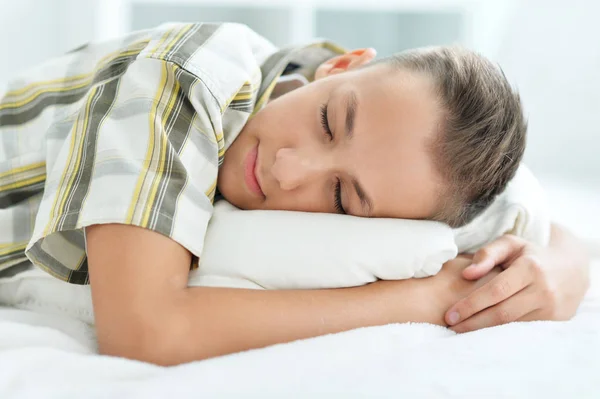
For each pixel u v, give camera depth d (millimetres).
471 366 591
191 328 679
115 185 703
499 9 2461
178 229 716
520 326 719
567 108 2162
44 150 874
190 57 807
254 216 791
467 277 815
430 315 771
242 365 606
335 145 834
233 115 855
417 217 857
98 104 773
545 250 878
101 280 687
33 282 840
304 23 2592
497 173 906
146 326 670
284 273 749
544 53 2189
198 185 792
